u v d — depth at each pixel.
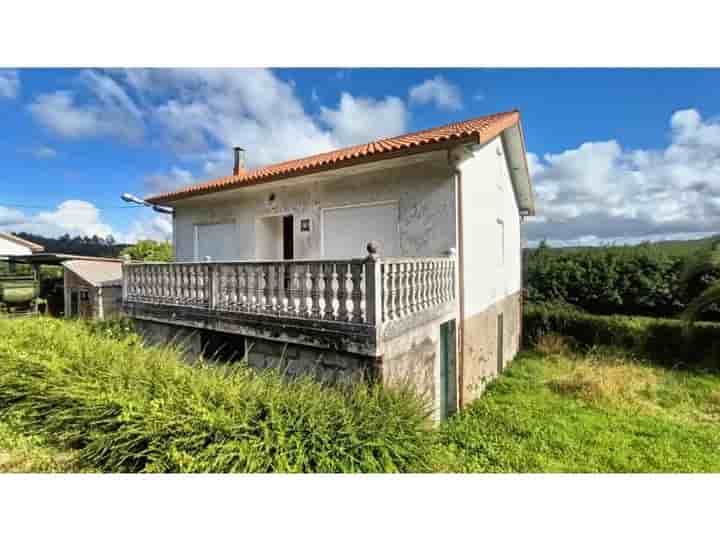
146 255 26.33
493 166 9.03
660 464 5.17
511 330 11.98
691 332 10.97
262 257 9.12
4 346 5.74
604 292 15.32
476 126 6.88
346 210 7.52
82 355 5.21
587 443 5.88
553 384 8.98
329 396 4.02
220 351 6.30
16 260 14.95
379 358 4.21
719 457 5.48
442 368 6.37
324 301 4.68
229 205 9.66
